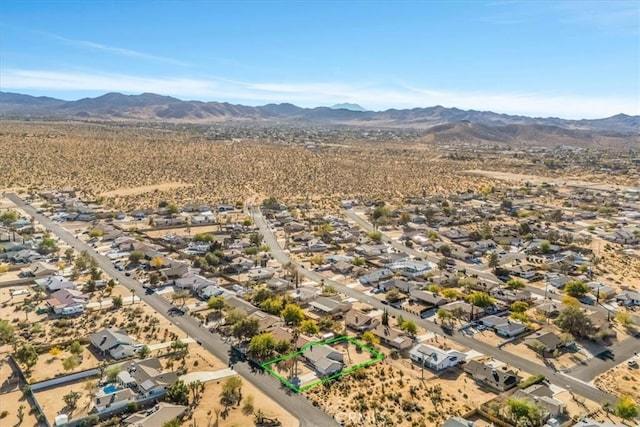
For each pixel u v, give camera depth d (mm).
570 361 106562
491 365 103500
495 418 84250
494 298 141250
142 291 140500
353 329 120438
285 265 162375
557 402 87500
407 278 156750
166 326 118188
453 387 95125
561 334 115188
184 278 146625
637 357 108875
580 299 141750
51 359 101000
